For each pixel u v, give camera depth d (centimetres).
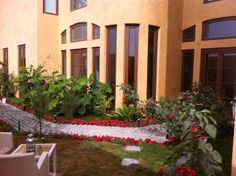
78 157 457
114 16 788
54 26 1064
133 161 436
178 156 317
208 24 819
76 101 761
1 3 1353
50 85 867
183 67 892
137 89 793
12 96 1219
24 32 1123
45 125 702
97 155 468
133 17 764
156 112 605
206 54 823
